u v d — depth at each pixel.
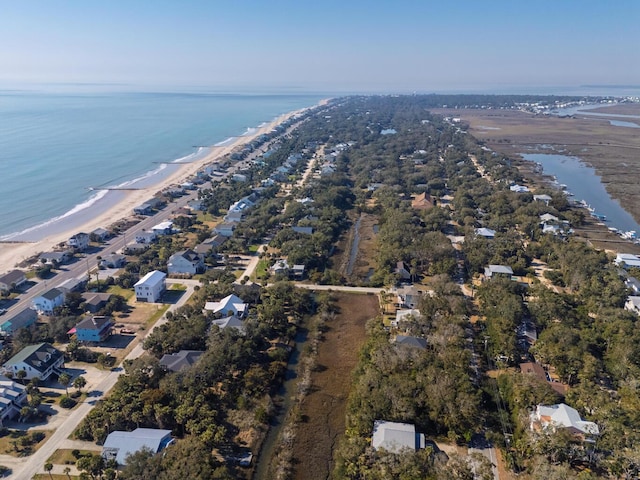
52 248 158.25
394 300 127.88
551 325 105.50
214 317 112.31
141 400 81.12
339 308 124.75
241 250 160.00
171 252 153.25
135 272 141.62
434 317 108.75
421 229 176.25
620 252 165.50
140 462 65.31
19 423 79.50
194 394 83.31
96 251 158.75
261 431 80.62
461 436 77.12
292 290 126.62
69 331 106.56
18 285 130.00
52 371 92.81
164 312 119.06
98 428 75.88
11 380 85.88
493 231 177.88
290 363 101.31
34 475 68.44
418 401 80.75
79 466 66.56
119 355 100.25
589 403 80.25
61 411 82.75
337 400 90.00
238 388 89.75
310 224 182.88
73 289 127.06
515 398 83.06
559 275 140.25
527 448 72.81
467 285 135.62
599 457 70.56
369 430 77.12
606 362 95.44
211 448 74.94
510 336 98.50
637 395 82.75
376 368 90.06
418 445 73.00
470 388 82.25
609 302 117.44
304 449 77.62
